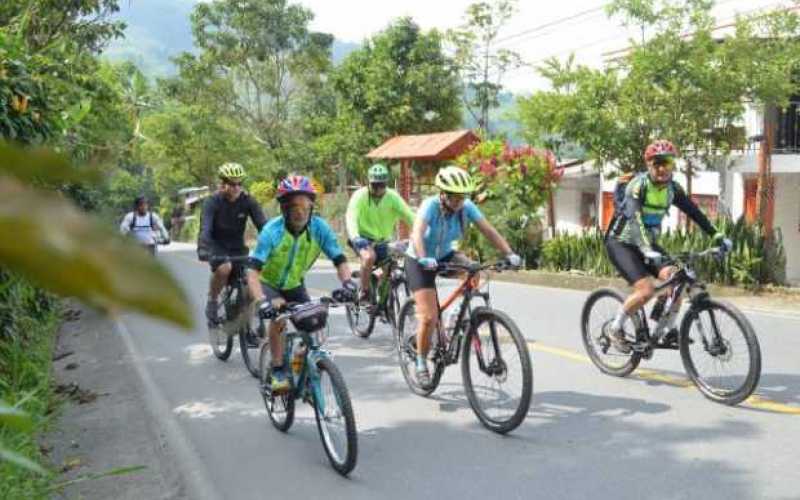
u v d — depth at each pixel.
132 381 6.85
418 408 6.11
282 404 5.67
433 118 30.34
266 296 5.49
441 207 5.92
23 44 5.43
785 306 10.48
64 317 9.88
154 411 5.95
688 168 14.98
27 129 5.12
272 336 5.41
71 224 0.26
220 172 7.89
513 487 4.52
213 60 38.94
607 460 4.89
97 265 0.25
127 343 8.43
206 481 4.68
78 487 4.43
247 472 4.86
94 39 10.87
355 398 6.46
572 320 9.74
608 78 14.66
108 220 0.30
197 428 5.75
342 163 31.11
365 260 8.48
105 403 6.18
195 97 39.81
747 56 13.76
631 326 6.81
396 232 23.45
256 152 39.75
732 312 5.86
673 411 5.82
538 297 11.89
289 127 40.50
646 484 4.51
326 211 28.19
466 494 4.45
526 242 16.30
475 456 5.03
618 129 14.70
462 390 6.56
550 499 4.34
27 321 6.93
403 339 6.67
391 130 30.22
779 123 16.45
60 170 0.30
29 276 0.25
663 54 14.07
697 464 4.79
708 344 6.03
